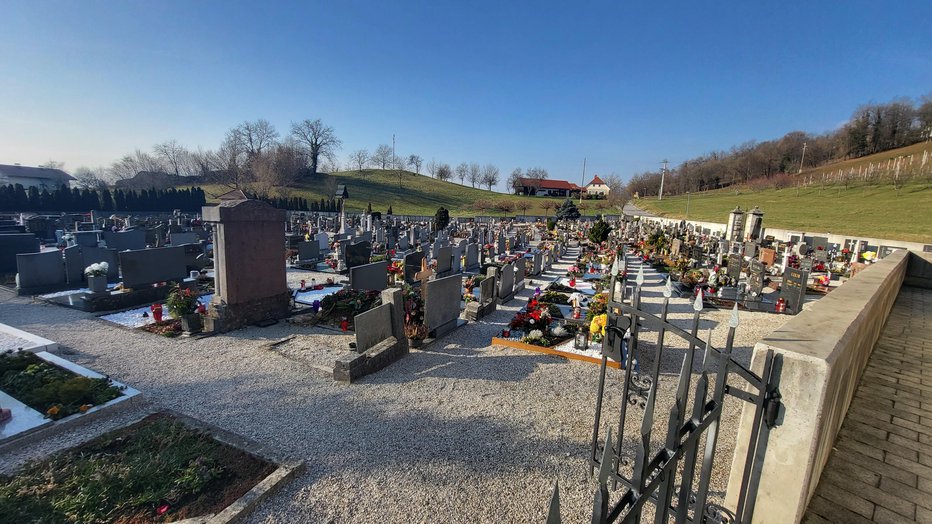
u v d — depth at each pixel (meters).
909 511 3.24
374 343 8.03
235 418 6.03
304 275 17.31
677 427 2.12
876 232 29.67
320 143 92.62
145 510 4.11
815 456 2.65
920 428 4.42
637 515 1.79
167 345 8.86
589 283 17.30
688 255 22.53
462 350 9.03
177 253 13.07
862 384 5.46
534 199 99.06
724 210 57.09
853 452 3.98
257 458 4.96
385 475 4.82
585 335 8.88
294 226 32.66
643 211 74.44
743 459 2.83
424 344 9.24
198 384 7.10
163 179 79.62
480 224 46.34
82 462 4.74
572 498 4.48
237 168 71.81
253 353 8.53
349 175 100.31
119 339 9.16
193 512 4.11
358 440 5.51
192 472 4.58
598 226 28.70
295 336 9.64
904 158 63.03
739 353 9.20
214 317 9.62
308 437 5.56
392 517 4.20
